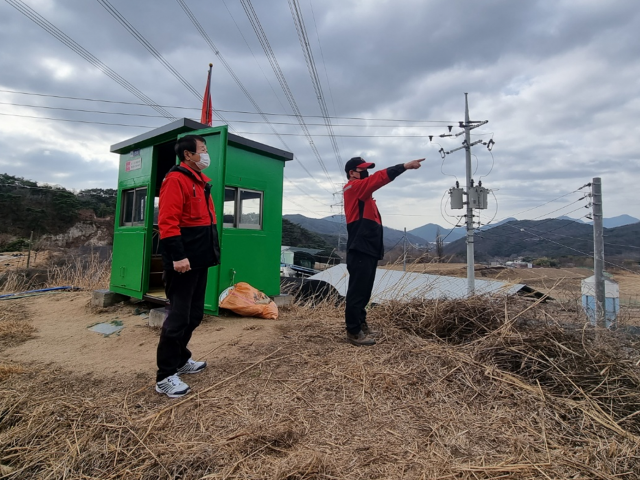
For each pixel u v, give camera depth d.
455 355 2.93
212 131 4.07
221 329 3.84
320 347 3.19
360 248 3.15
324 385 2.46
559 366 2.68
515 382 2.51
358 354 3.01
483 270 16.28
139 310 5.02
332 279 10.33
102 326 4.39
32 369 3.02
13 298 6.57
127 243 5.25
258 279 4.91
